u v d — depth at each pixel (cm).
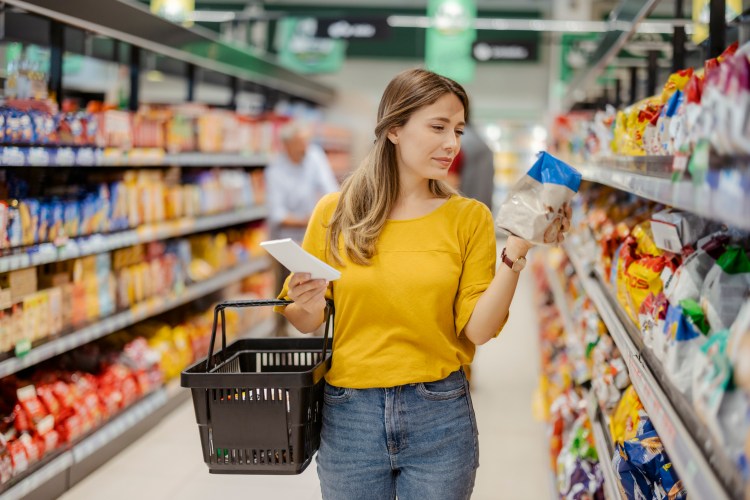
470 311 199
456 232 204
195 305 609
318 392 207
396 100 202
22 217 341
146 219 472
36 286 364
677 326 164
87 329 402
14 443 333
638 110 251
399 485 210
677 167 148
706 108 128
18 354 339
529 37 1692
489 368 644
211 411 196
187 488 387
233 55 628
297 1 1697
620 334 236
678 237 207
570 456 323
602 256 321
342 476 206
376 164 206
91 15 382
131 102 498
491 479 409
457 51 1476
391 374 200
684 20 295
